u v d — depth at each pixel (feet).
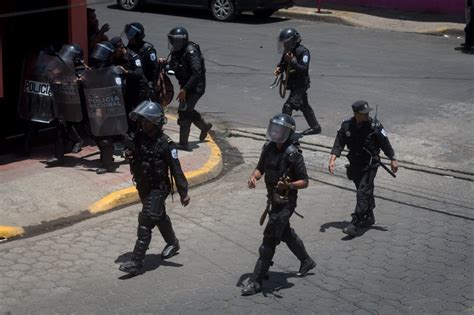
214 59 66.08
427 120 49.83
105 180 37.52
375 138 32.42
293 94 45.50
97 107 37.76
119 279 28.19
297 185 26.63
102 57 37.99
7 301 26.40
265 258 27.04
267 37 76.07
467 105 53.21
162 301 26.48
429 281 28.32
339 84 58.34
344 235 32.63
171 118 50.44
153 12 87.97
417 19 87.10
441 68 64.23
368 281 28.30
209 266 29.43
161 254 30.27
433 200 37.11
